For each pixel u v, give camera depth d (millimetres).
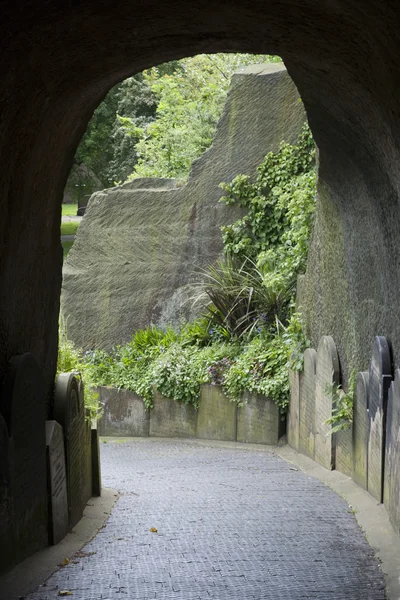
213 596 5301
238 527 7621
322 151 9539
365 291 9633
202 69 24531
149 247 18828
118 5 5488
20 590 5469
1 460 5648
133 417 17156
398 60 5113
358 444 9680
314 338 12781
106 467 12828
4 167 6094
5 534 5750
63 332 10133
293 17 5832
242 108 17781
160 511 8586
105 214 19344
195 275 18297
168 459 13602
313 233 12836
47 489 6984
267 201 17328
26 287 7230
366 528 7609
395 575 5922
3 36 4883
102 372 18000
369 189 8695
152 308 18750
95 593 5371
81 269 19562
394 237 8133
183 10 5902
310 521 7945
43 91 6207
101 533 7582
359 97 6754
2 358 6480
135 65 7254
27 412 6379
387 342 8594
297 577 5820
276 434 14656
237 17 6121
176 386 16203
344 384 10812
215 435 15648
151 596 5297
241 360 15375
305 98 8305
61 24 5379
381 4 4645
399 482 7230
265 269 16469
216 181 18031
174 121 23578
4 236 6406
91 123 31891
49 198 7832
